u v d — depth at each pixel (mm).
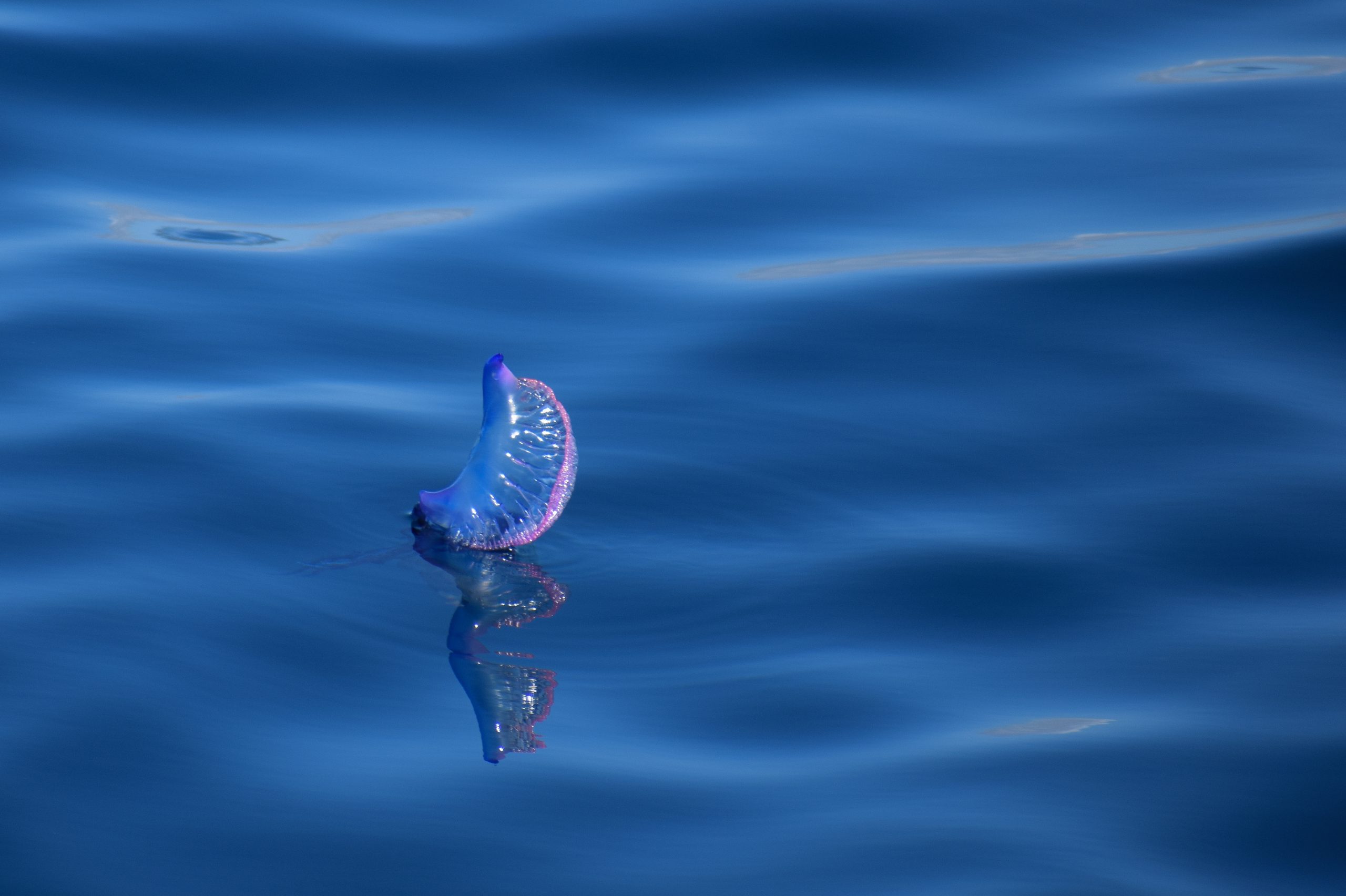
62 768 13211
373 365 21625
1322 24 33938
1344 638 15609
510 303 23656
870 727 14164
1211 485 18656
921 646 15516
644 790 13195
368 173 27984
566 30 32812
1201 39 33375
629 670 15016
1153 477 18891
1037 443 19734
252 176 27688
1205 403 20641
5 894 11789
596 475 18688
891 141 29281
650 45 32312
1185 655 15383
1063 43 33062
